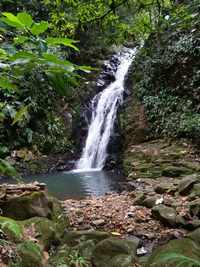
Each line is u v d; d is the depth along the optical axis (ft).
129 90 41.65
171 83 36.22
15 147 35.99
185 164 26.55
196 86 33.65
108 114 40.52
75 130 41.01
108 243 11.38
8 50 3.33
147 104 37.22
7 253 9.66
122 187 25.03
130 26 16.76
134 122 37.11
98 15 16.34
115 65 48.32
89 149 39.88
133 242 12.09
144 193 19.71
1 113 4.71
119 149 36.88
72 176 31.73
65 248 11.57
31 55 3.05
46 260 10.82
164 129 34.27
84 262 10.73
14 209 13.24
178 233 13.20
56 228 12.83
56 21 16.56
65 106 41.73
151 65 38.47
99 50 48.67
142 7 15.52
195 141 31.04
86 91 43.91
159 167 27.61
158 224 14.42
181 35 35.88
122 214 15.89
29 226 12.02
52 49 3.84
